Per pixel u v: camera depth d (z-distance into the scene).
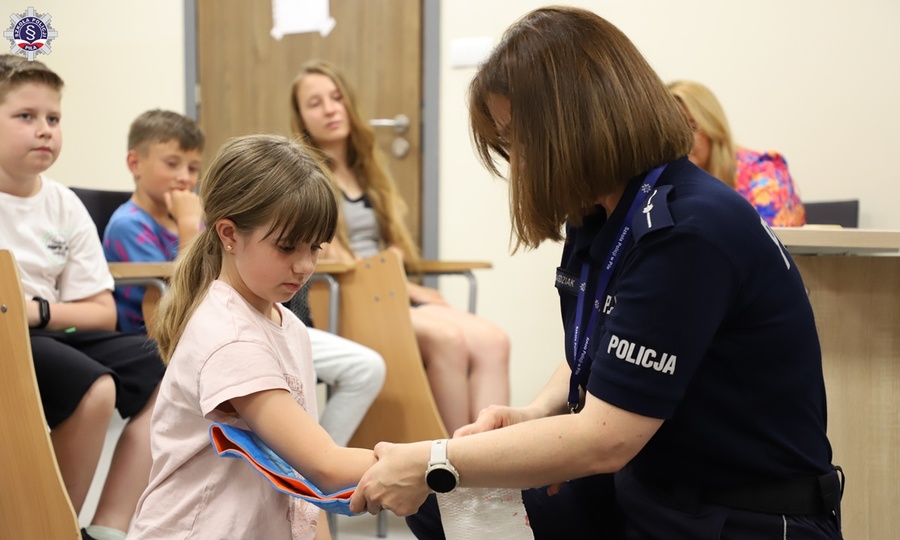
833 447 1.57
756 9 3.00
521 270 3.33
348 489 0.96
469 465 0.92
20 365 1.44
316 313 2.24
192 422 1.05
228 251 1.07
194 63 3.70
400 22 3.41
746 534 0.96
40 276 1.81
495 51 1.04
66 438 1.62
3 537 1.49
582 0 3.19
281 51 3.58
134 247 2.22
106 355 1.78
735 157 2.43
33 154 1.76
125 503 1.72
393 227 2.70
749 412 0.95
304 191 1.04
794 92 2.97
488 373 2.39
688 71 3.09
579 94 0.96
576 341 1.05
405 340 2.16
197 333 1.04
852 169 2.91
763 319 0.93
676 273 0.88
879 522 1.54
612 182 0.98
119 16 3.78
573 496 1.21
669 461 1.00
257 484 1.04
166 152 2.29
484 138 1.08
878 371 1.54
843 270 1.55
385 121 3.43
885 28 2.85
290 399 1.02
